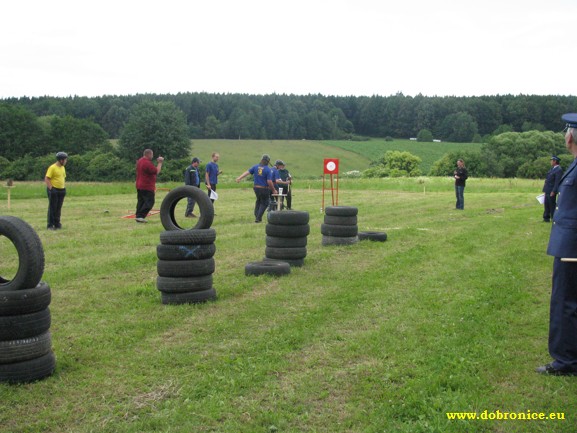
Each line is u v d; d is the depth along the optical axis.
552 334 5.00
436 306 7.11
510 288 8.08
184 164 68.12
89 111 112.00
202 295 7.32
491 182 44.78
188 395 4.56
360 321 6.54
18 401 4.47
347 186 40.53
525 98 115.94
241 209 21.00
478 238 13.27
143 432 4.00
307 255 10.80
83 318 6.68
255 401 4.45
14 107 79.38
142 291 7.85
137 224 15.45
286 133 114.00
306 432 3.99
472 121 114.81
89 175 69.81
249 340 5.87
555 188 16.53
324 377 4.91
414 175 82.31
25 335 4.80
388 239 12.91
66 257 10.34
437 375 4.86
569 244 4.81
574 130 4.89
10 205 21.25
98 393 4.63
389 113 124.31
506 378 4.89
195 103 116.12
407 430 3.94
